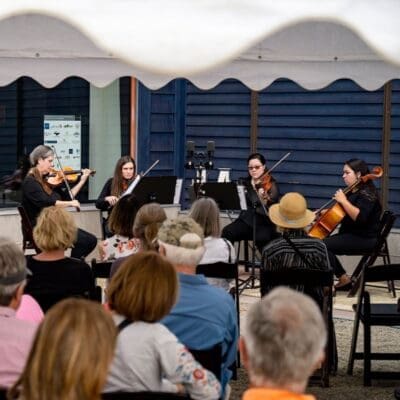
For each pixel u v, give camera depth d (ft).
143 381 11.84
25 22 21.75
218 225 21.04
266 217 33.96
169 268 12.03
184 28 12.76
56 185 34.30
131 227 21.17
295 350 8.32
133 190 32.09
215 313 14.34
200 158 36.42
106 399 11.10
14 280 12.30
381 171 32.32
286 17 12.68
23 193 33.04
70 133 37.93
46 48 22.15
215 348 14.32
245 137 38.04
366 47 23.11
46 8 12.21
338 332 26.68
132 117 38.63
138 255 12.13
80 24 12.48
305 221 21.42
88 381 8.05
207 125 38.88
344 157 35.88
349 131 35.76
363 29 12.78
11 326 11.76
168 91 39.11
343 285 31.96
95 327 8.19
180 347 12.02
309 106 36.52
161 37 12.78
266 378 8.42
